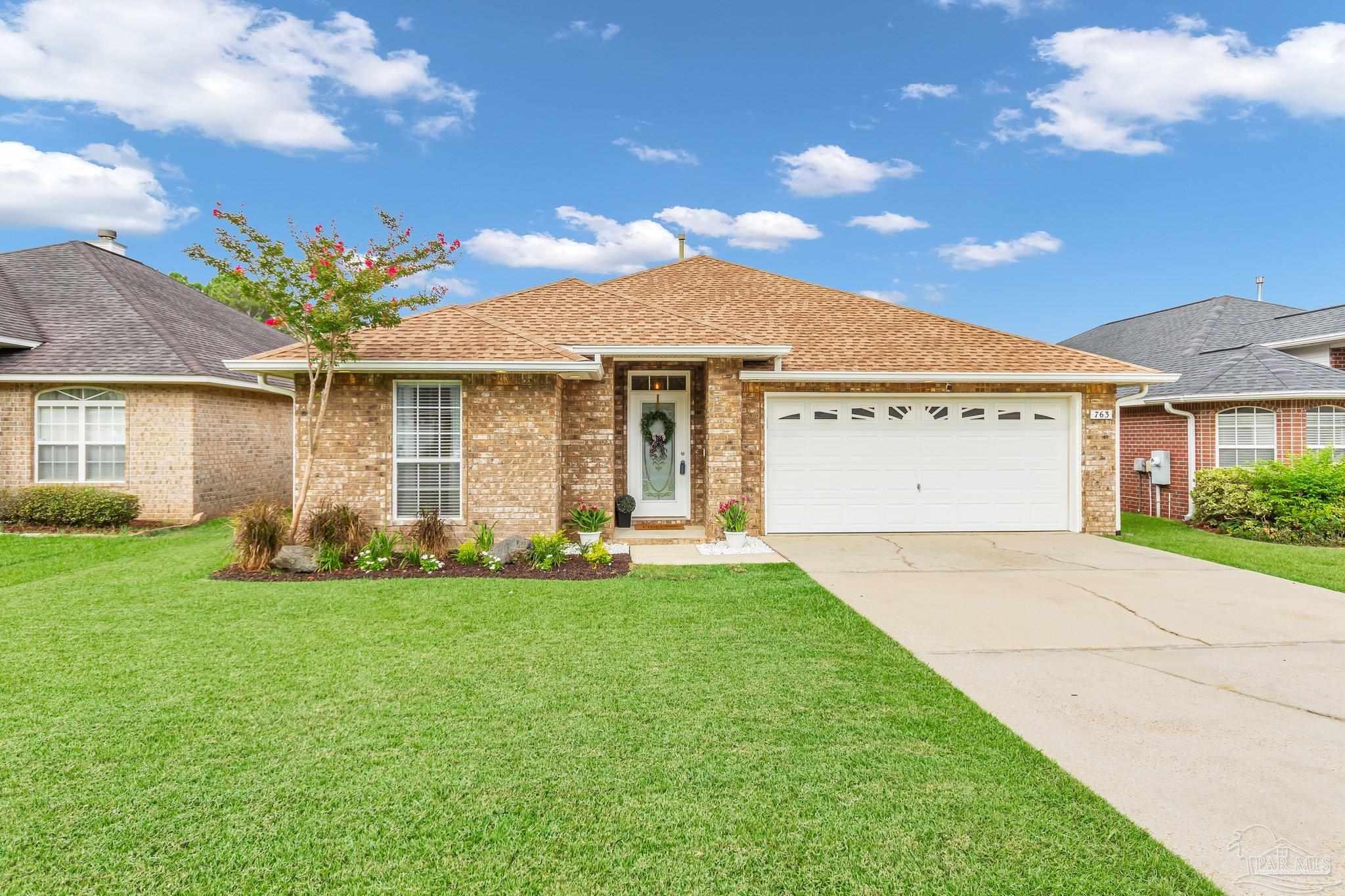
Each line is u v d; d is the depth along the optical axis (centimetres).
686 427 1230
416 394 1010
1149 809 325
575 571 863
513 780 349
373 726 410
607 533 1102
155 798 330
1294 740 398
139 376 1270
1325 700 458
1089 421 1210
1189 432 1438
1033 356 1245
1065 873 279
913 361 1211
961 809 324
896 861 286
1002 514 1213
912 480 1202
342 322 859
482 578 824
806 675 500
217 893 266
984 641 587
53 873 276
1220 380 1422
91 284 1523
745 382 1172
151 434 1310
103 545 1071
